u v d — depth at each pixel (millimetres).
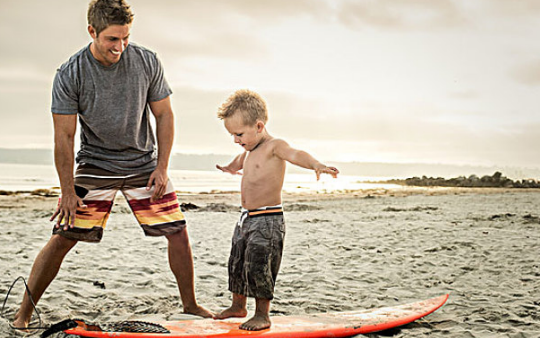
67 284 4559
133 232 8250
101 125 3266
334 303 4238
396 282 5031
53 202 13828
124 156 3424
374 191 23312
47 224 9008
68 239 3320
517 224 9828
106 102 3213
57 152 3193
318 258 6285
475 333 3428
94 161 3369
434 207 13906
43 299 4043
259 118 3324
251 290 3227
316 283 4934
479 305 4125
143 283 4758
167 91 3516
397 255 6488
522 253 6590
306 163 3086
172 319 3551
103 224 3445
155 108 3502
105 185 3383
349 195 20062
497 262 6000
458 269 5625
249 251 3238
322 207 14078
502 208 13664
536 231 8758
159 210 3535
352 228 9227
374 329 3406
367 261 6117
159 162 3523
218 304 4203
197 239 7746
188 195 18266
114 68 3162
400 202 16203
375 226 9523
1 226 8531
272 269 3238
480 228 9172
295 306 4148
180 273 3652
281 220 3285
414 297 4465
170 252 3645
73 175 3264
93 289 4496
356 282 5035
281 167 3285
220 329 3174
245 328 3180
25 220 9500
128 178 3449
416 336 3367
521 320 3729
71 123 3211
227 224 9812
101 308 3939
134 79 3264
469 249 6914
